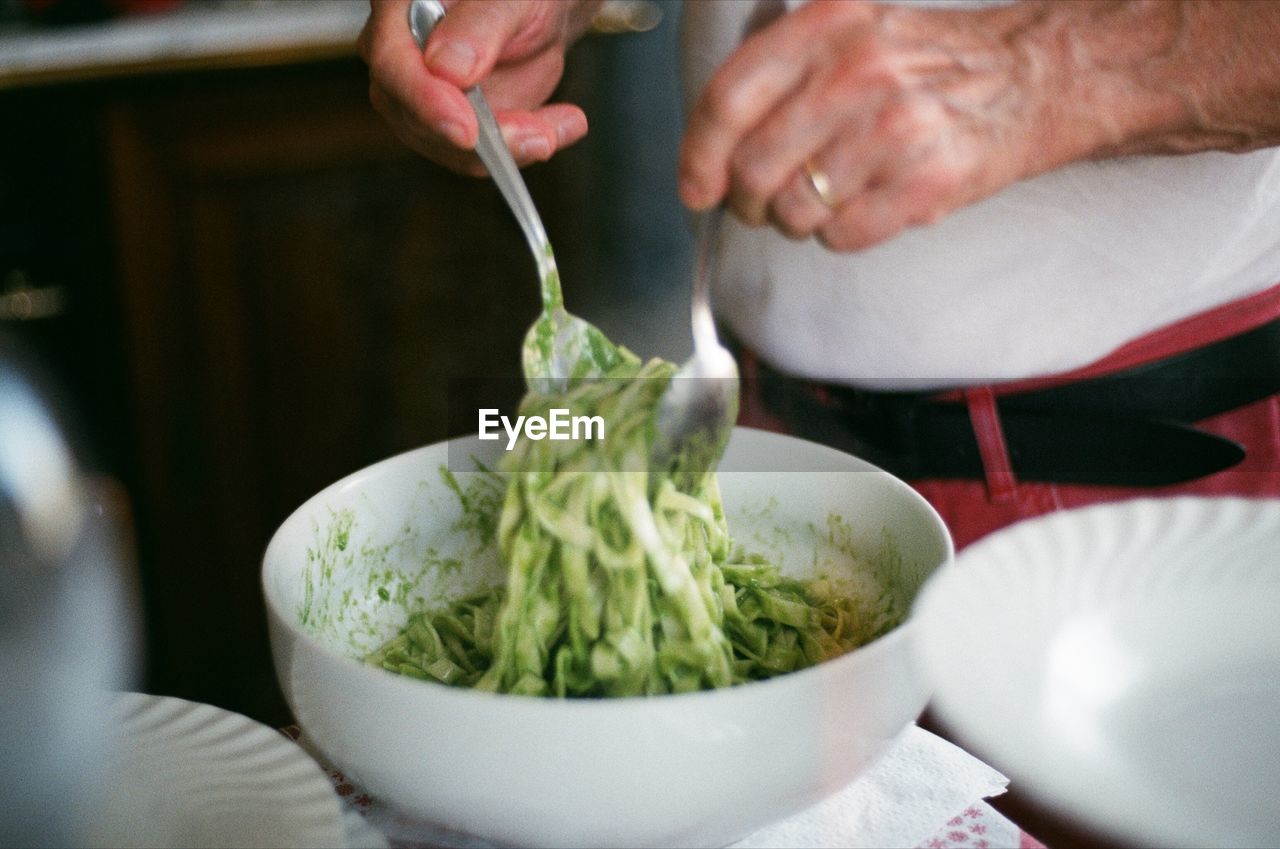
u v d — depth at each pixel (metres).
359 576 0.94
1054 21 0.81
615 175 3.14
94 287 2.29
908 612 0.88
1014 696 0.56
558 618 0.83
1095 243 1.05
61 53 2.17
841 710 0.67
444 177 2.65
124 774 0.69
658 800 0.67
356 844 0.67
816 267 1.11
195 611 2.44
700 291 0.77
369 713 0.68
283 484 2.62
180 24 2.46
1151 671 0.57
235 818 0.68
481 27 0.95
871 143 0.71
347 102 2.46
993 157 0.76
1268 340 1.08
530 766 0.66
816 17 0.71
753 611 0.93
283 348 2.53
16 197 2.16
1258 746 0.53
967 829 0.75
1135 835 0.50
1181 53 0.83
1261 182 1.04
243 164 2.37
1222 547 0.62
